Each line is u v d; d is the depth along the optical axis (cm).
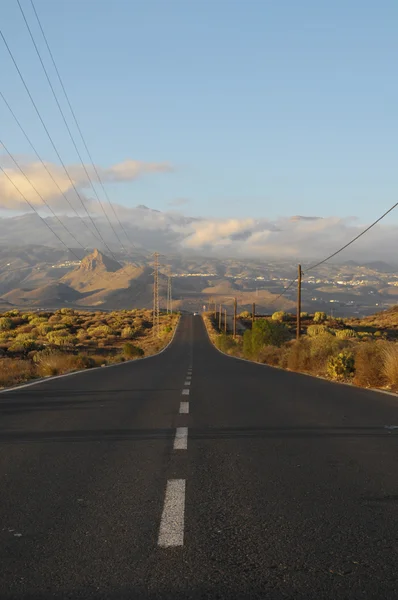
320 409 1361
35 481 695
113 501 607
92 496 628
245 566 432
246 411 1328
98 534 504
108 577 412
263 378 2517
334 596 383
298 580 407
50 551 463
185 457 830
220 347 8244
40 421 1174
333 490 650
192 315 19925
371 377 2022
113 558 448
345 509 577
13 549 468
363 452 864
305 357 3136
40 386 2006
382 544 477
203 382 2256
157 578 411
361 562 439
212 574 418
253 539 490
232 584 401
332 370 2409
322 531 510
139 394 1736
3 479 705
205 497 622
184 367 3625
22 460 813
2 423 1148
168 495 628
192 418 1216
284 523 533
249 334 5956
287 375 2764
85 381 2266
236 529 516
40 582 405
